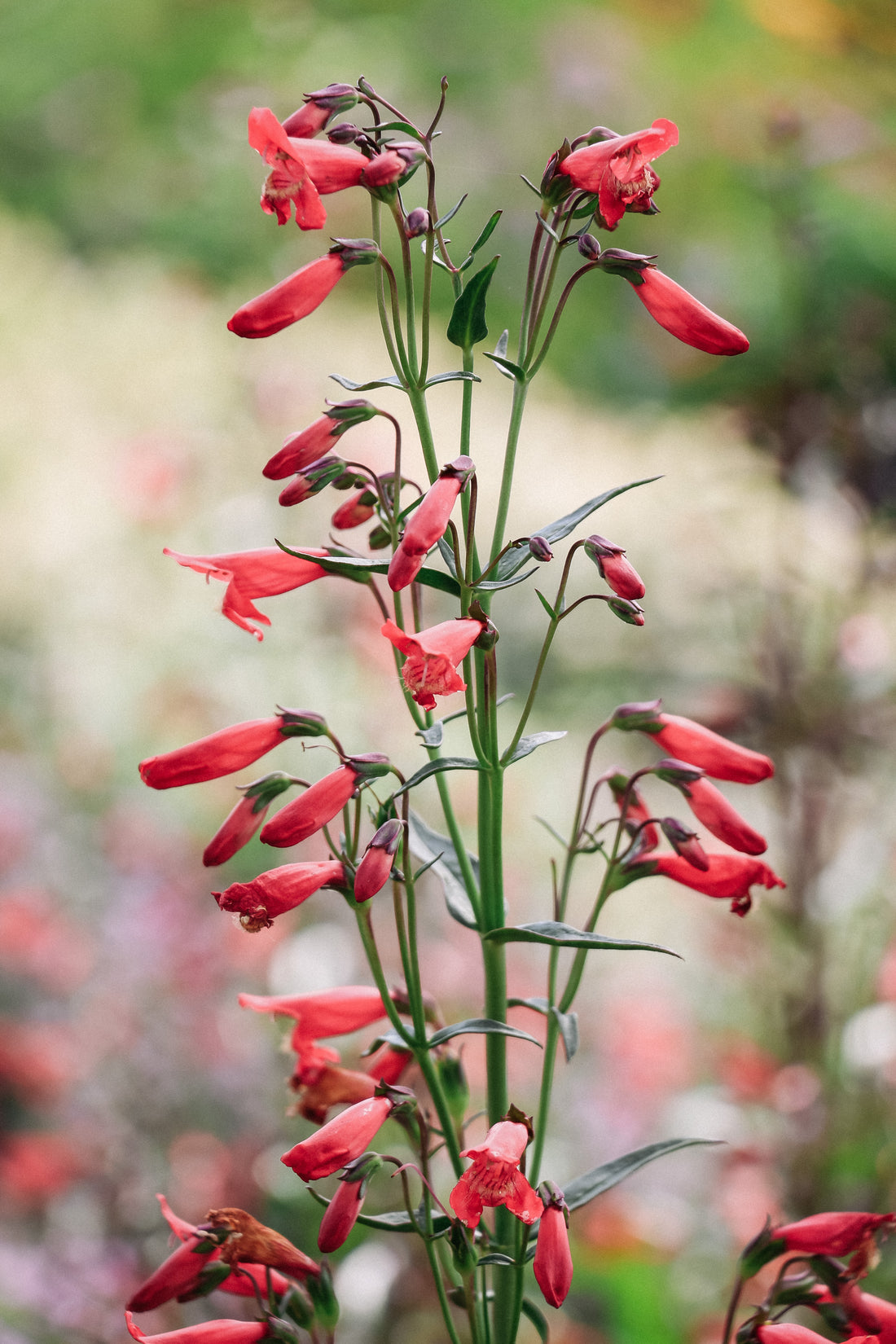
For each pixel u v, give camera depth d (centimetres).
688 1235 495
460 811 657
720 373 1385
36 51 1928
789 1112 466
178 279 1515
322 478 225
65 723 760
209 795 688
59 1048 520
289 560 233
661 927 692
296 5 1972
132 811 634
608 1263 450
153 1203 477
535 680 219
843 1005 492
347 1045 493
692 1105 506
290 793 675
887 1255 424
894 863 493
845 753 478
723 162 1608
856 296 549
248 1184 470
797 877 470
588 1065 581
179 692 704
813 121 563
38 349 1230
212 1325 221
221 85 1764
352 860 219
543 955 600
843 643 499
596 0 1853
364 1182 204
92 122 1855
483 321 216
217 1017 532
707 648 810
